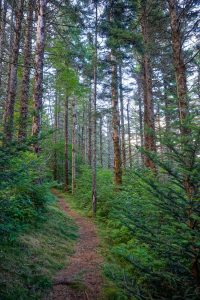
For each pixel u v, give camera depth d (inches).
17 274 215.2
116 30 523.5
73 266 276.8
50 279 232.4
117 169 604.7
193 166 149.6
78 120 1616.6
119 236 380.2
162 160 168.4
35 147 410.0
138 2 487.8
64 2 526.9
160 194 160.9
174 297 149.7
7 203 199.3
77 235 397.4
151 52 605.6
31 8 552.1
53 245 310.7
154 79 774.5
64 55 600.7
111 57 638.5
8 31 758.5
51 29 627.2
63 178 1163.3
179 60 253.4
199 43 366.0
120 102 1086.4
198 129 143.0
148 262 203.6
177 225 149.8
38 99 447.5
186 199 158.4
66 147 1092.5
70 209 647.8
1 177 180.7
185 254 153.2
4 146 189.9
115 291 228.1
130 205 229.8
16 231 213.9
